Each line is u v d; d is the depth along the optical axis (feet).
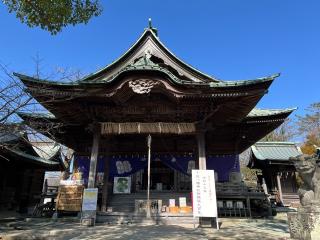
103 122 50.67
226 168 67.10
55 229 37.76
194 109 49.08
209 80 50.31
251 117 56.85
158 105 49.55
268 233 35.99
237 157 67.67
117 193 59.41
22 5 28.78
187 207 46.52
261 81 42.50
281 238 31.65
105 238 31.01
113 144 65.67
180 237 31.58
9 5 28.58
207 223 41.93
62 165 92.89
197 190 41.06
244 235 34.14
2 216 57.98
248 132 64.64
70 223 44.24
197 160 51.52
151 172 76.89
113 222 44.42
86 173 67.26
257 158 88.12
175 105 49.01
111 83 44.73
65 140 66.85
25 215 61.67
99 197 57.88
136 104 49.34
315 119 142.41
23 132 30.81
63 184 50.67
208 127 50.39
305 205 28.09
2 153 61.77
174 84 44.78
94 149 48.93
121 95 46.21
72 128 62.18
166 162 64.64
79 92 44.52
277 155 89.30
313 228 26.43
